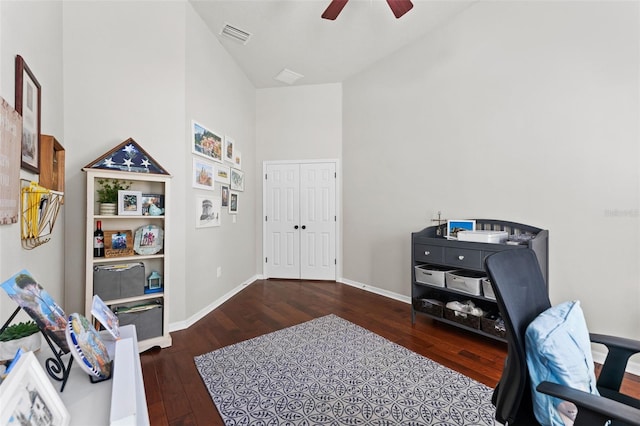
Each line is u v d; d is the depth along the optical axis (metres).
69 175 2.23
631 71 1.95
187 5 2.74
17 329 0.90
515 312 0.98
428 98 3.23
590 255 2.13
